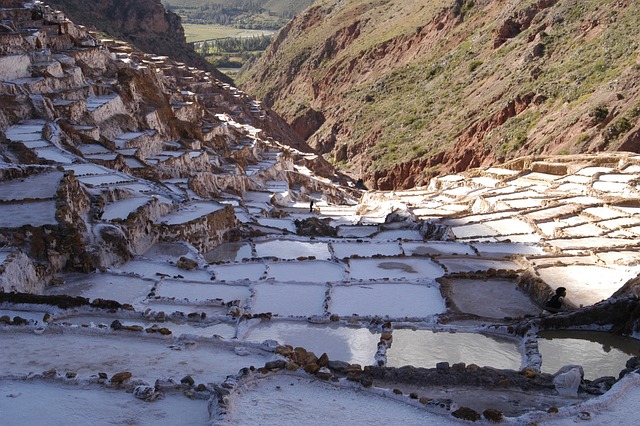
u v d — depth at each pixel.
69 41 54.38
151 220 29.70
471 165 83.81
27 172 28.94
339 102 135.38
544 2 106.56
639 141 62.44
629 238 31.62
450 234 34.00
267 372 13.75
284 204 54.34
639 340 19.08
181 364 14.45
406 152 95.06
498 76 98.25
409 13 153.25
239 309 20.83
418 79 122.00
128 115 49.38
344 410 12.50
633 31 81.56
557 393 14.36
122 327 16.08
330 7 191.00
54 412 11.97
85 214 27.17
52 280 22.95
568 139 69.62
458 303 22.36
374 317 20.48
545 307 21.69
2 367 13.91
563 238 32.00
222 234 32.84
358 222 44.16
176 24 145.88
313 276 25.48
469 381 14.63
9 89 40.28
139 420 11.84
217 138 62.91
